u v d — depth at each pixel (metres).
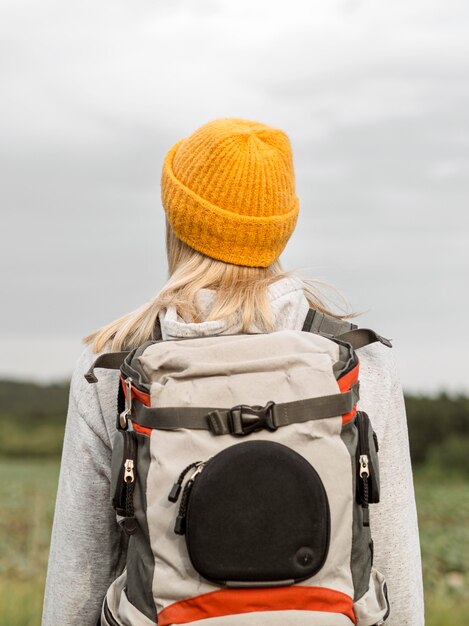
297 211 2.35
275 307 2.22
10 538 13.51
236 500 1.86
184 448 1.96
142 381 2.07
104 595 2.34
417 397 27.59
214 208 2.20
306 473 1.88
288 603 1.89
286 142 2.34
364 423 2.04
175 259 2.35
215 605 1.89
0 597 7.05
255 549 1.86
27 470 30.30
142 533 2.00
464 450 26.06
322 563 1.89
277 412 1.94
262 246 2.24
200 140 2.26
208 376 2.02
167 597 1.94
